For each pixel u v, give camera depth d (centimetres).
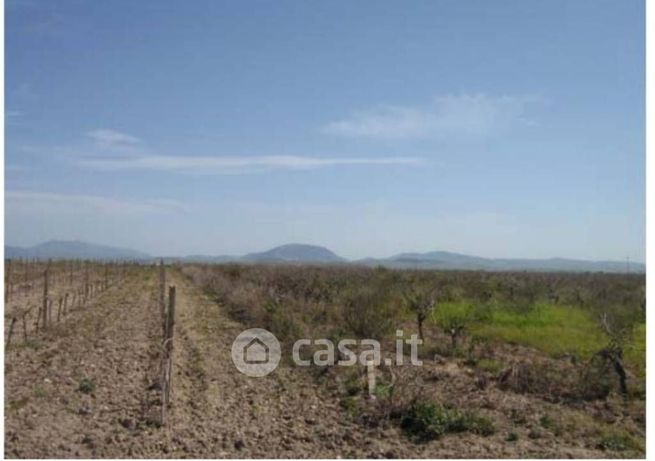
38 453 970
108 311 2809
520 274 6016
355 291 2995
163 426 1112
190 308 3025
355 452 998
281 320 2230
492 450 999
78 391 1333
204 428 1115
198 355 1769
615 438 1050
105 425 1116
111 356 1705
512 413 1200
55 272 5553
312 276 4200
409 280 3988
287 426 1137
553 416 1176
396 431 1092
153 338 2017
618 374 1435
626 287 4047
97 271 6225
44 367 1556
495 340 2027
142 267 9469
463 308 2622
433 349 1803
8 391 1320
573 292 3500
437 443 1037
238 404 1284
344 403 1257
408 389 1274
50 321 2262
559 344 1919
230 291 3462
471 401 1268
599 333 2064
